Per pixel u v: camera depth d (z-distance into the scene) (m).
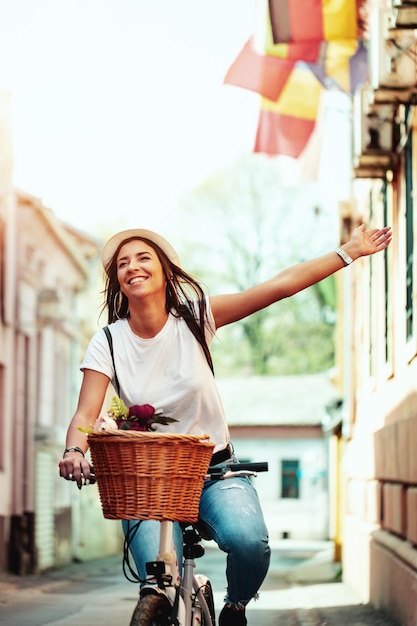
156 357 5.48
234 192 64.19
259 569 5.36
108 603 15.60
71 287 33.41
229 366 65.69
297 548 42.78
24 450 26.41
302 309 65.19
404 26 10.00
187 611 5.29
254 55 14.71
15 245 25.33
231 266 64.19
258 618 12.82
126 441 4.79
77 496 32.69
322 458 55.19
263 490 55.34
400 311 13.19
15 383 25.50
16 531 24.27
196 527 5.57
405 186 12.75
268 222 63.97
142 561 5.29
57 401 31.92
